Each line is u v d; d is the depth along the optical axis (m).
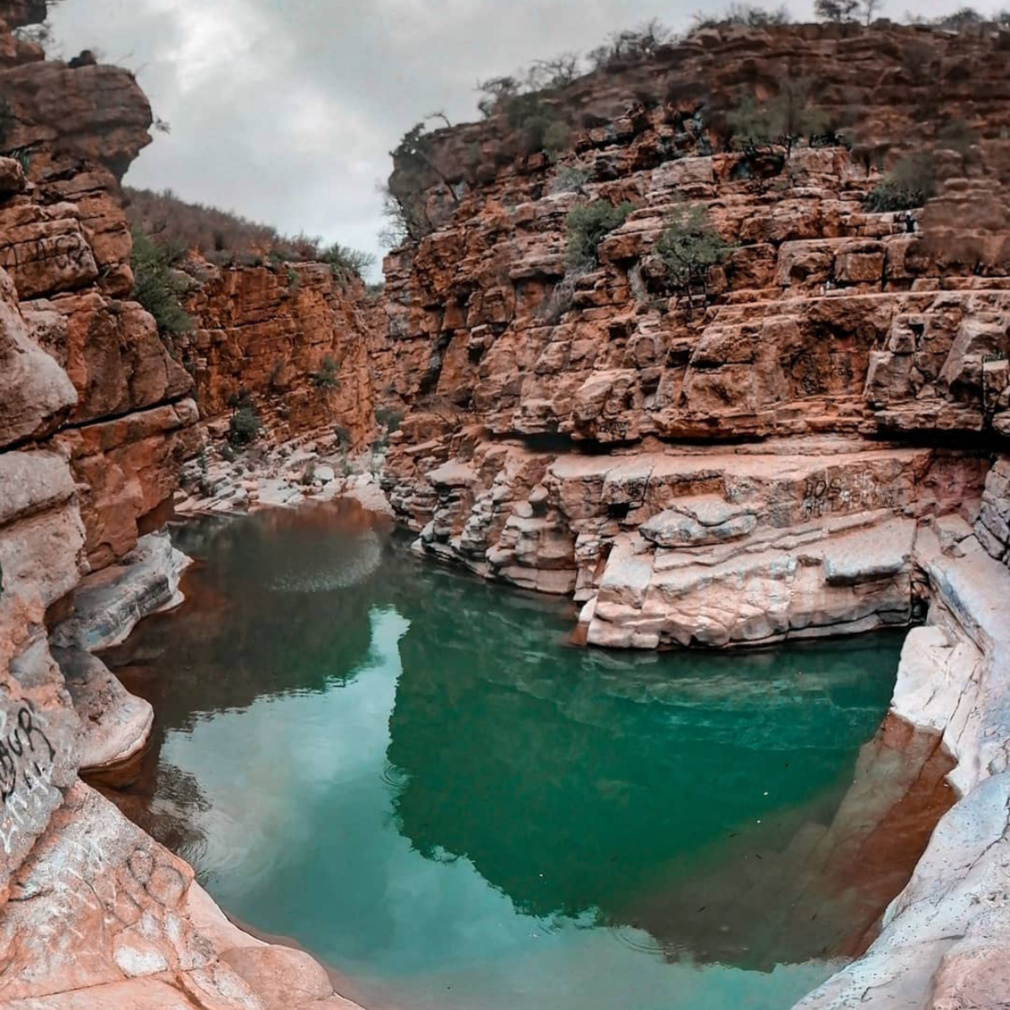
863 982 8.28
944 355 23.11
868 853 12.82
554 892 13.62
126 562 27.53
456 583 31.95
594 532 26.19
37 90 28.52
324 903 13.40
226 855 14.67
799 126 33.16
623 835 15.29
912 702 16.73
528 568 29.44
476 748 19.25
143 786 16.84
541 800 16.83
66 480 13.12
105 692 18.70
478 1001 11.04
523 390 33.84
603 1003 10.88
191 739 19.25
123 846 9.26
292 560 36.69
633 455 27.00
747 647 21.42
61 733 9.59
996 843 10.06
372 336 79.94
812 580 21.53
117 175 30.95
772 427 25.12
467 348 41.25
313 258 71.12
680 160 31.62
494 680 22.92
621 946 12.09
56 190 24.62
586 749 18.88
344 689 22.64
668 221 29.19
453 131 51.34
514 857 14.74
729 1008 10.50
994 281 24.61
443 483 35.66
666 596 21.84
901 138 34.81
